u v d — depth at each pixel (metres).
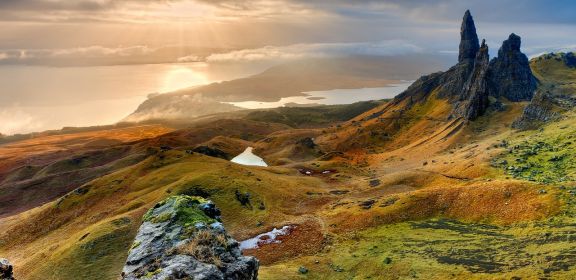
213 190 143.62
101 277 94.75
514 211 98.56
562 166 135.62
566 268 55.44
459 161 186.12
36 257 113.19
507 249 73.25
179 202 29.86
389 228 108.31
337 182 194.50
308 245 103.81
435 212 114.50
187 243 25.03
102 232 111.50
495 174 146.12
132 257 24.52
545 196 98.19
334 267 84.00
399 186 164.62
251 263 25.80
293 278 78.31
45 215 158.38
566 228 78.06
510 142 194.12
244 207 135.75
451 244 85.19
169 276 21.77
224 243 26.00
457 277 64.19
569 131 172.75
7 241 145.75
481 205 108.31
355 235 106.62
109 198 161.38
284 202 148.25
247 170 177.62
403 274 72.56
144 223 28.39
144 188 162.88
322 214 131.50
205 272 22.55
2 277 21.77
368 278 75.50
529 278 55.44
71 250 105.31
